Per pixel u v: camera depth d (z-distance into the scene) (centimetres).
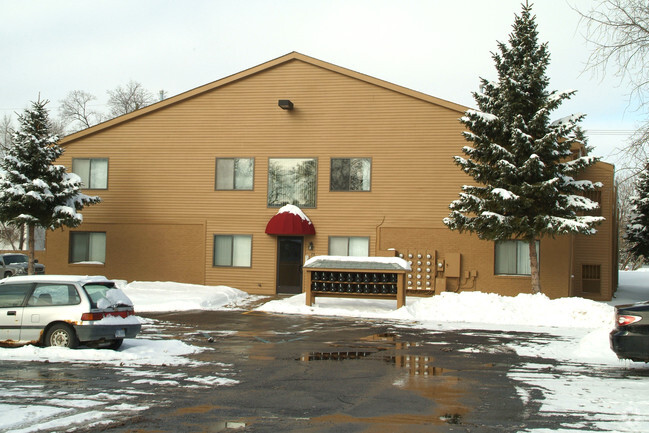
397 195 2562
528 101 2169
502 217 2111
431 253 2520
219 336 1515
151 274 2750
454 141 2525
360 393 875
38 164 2506
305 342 1418
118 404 789
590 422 723
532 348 1329
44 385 893
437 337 1516
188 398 830
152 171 2769
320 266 2111
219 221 2706
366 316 2000
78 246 2822
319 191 2625
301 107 2652
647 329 1020
